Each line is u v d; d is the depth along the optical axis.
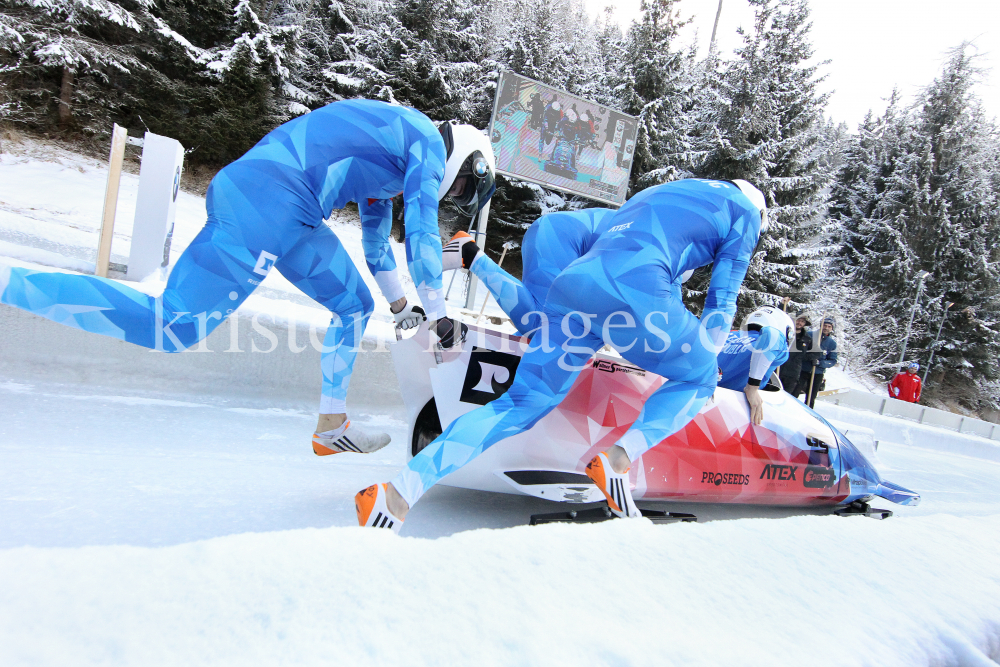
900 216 25.72
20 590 0.69
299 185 1.85
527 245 2.92
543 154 9.67
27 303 1.42
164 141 4.26
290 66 13.55
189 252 1.71
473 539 1.11
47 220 6.07
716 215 2.29
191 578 0.79
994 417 26.36
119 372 3.38
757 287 17.00
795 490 3.05
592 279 2.07
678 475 2.58
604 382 2.49
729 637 0.92
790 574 1.26
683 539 1.34
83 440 2.51
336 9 16.16
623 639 0.84
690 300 15.15
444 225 15.93
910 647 1.05
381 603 0.82
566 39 21.31
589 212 2.92
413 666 0.70
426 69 15.59
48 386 3.12
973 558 1.67
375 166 1.99
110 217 4.10
